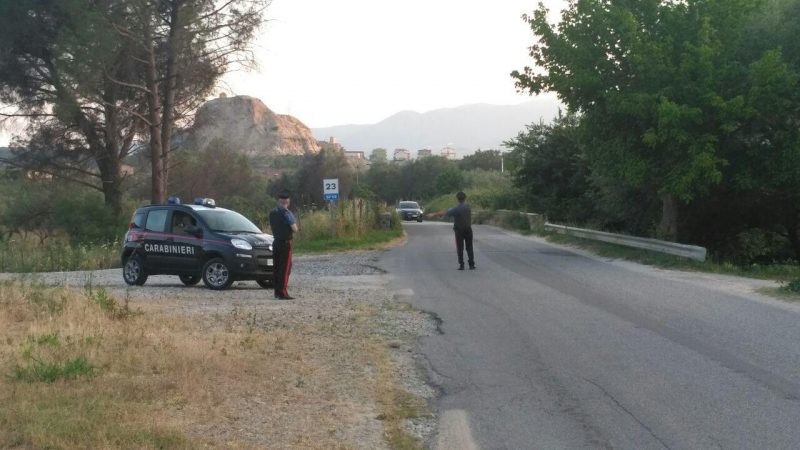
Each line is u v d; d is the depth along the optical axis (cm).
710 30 2064
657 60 2064
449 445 600
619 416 658
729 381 761
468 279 1716
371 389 750
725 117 1975
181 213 1708
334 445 582
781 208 2477
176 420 612
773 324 1066
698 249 1897
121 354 821
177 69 3466
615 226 3306
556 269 1892
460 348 957
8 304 1166
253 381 754
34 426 562
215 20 3397
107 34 3050
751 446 574
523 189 4281
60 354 807
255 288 1670
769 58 1927
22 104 3550
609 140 2277
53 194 3897
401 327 1105
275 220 1420
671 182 2058
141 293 1527
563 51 2266
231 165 6072
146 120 3509
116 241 3131
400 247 2906
